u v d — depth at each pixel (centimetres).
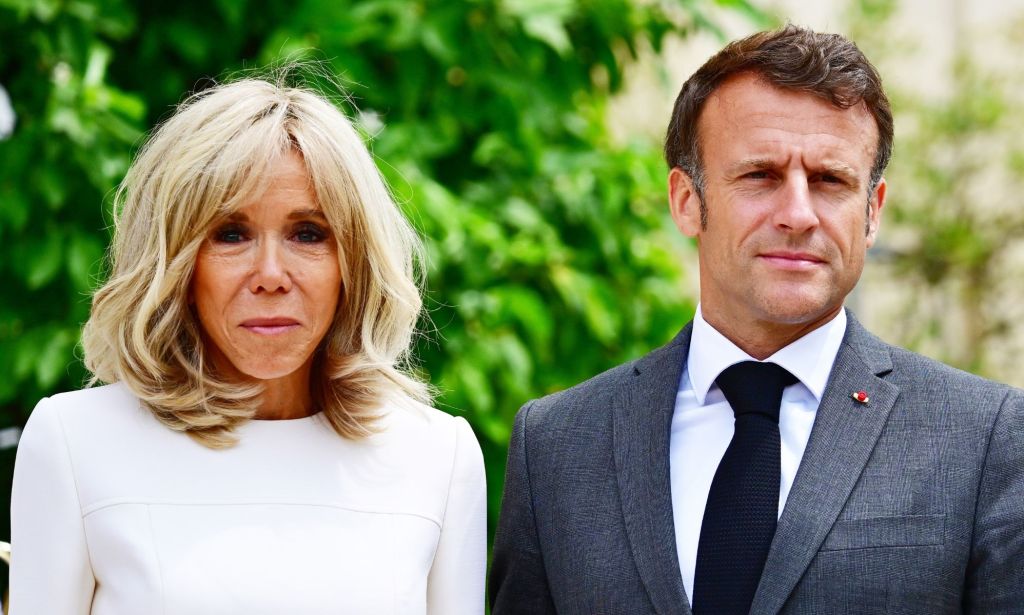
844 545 292
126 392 318
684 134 330
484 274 536
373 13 546
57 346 500
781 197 305
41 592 295
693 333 334
